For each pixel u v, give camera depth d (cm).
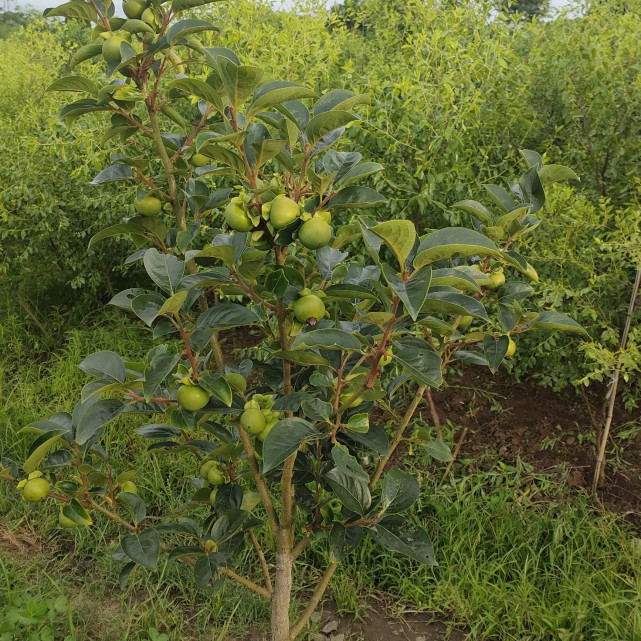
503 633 295
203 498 256
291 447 171
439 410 468
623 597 301
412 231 137
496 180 453
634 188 436
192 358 179
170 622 306
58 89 208
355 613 314
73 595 323
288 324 192
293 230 160
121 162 233
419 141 430
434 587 322
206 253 161
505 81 446
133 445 433
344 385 185
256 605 317
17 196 560
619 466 400
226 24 526
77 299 646
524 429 444
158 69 211
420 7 476
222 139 156
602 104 438
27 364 559
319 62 491
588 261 400
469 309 161
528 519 356
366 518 214
